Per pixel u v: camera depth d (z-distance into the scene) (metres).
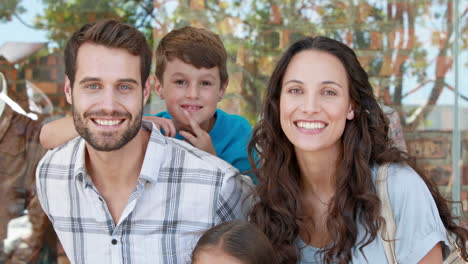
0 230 2.86
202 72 2.35
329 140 1.76
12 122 2.92
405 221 1.68
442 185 3.24
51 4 3.38
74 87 1.71
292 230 1.86
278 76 1.86
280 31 3.30
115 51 1.68
